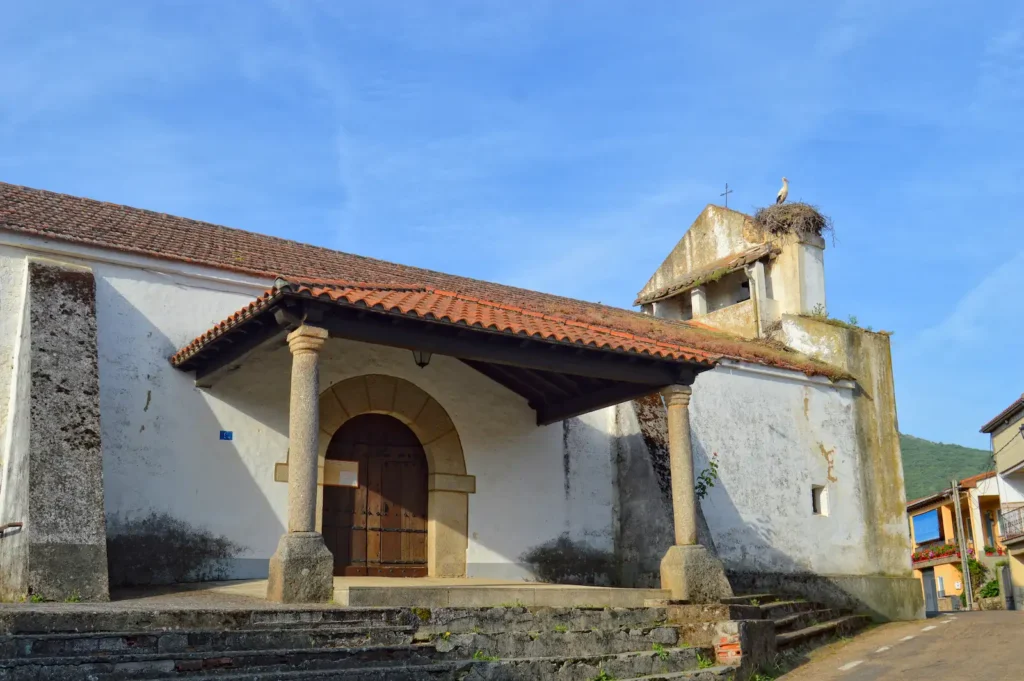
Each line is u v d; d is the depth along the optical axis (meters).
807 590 15.71
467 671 7.66
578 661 8.45
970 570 29.95
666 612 10.30
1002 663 10.09
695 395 15.42
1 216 10.55
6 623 6.27
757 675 9.77
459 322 9.70
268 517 11.19
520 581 12.98
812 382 17.19
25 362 9.21
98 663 6.20
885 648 12.06
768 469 16.02
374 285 11.04
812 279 19.62
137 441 10.45
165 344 10.95
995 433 30.28
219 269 11.53
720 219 21.30
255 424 11.34
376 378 12.47
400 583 11.34
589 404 12.86
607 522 14.34
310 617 7.76
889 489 17.78
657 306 22.34
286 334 9.27
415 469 12.89
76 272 10.06
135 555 10.14
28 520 8.13
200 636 6.84
